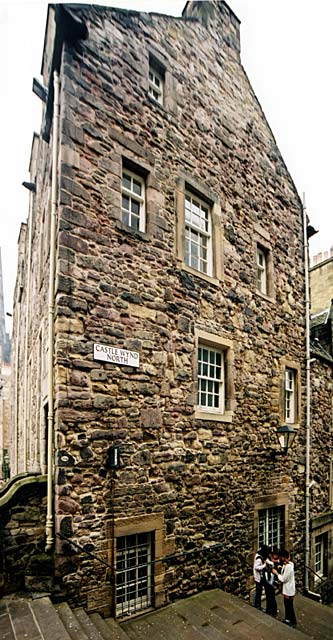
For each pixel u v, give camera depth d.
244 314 7.34
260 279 8.29
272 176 8.93
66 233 4.79
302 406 8.73
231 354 6.86
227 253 7.17
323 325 11.12
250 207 8.02
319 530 8.74
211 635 4.34
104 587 4.46
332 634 5.36
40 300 7.04
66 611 3.93
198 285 6.43
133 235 5.54
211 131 7.29
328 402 10.11
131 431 5.06
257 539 6.79
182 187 6.43
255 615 4.85
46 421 5.86
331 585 8.98
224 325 6.81
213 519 6.00
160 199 6.04
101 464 4.70
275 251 8.63
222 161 7.44
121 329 5.18
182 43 7.02
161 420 5.45
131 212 5.83
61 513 4.28
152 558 5.11
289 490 7.85
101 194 5.23
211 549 5.86
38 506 4.39
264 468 7.25
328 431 9.86
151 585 5.07
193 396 6.00
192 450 5.85
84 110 5.24
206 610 4.96
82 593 4.30
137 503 4.98
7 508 4.22
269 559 5.88
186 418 5.84
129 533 4.82
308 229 10.16
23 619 3.62
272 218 8.70
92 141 5.25
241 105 8.26
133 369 5.23
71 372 4.59
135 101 5.93
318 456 9.23
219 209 7.12
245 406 7.02
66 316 4.65
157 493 5.24
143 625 4.56
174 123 6.52
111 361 4.99
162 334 5.70
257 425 7.24
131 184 5.90
